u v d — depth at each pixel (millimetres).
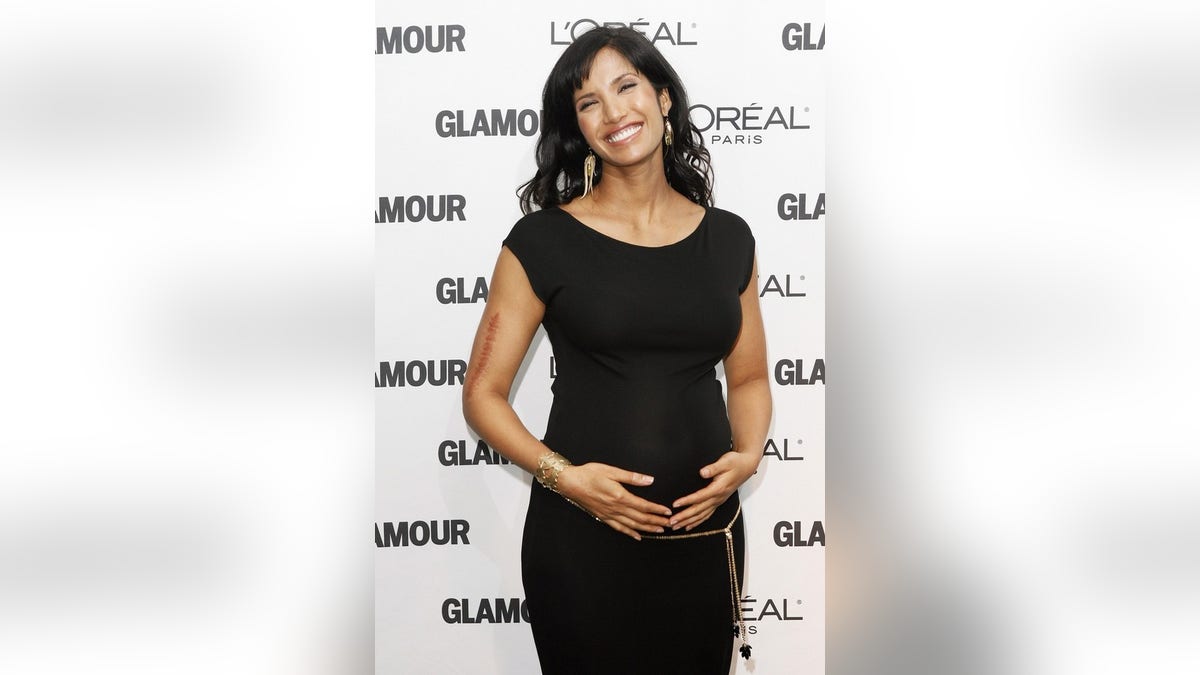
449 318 2098
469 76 2055
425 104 2059
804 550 2160
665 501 1670
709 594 1747
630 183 1746
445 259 2086
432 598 2152
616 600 1708
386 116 2061
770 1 2055
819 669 2180
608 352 1676
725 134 2076
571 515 1723
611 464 1668
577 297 1668
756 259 2100
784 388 2133
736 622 1838
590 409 1697
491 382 1760
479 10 2045
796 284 2107
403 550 2141
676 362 1699
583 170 1861
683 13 2055
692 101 2068
